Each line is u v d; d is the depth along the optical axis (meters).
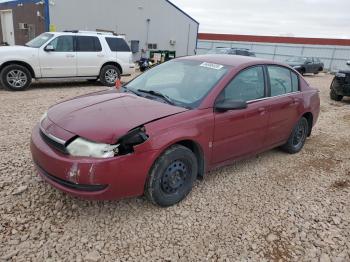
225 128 3.68
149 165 3.00
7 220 2.96
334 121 8.12
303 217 3.43
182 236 2.96
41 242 2.73
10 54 9.07
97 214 3.17
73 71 10.30
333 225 3.33
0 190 3.43
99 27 19.95
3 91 9.19
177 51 25.25
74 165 2.77
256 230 3.14
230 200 3.64
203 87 3.73
